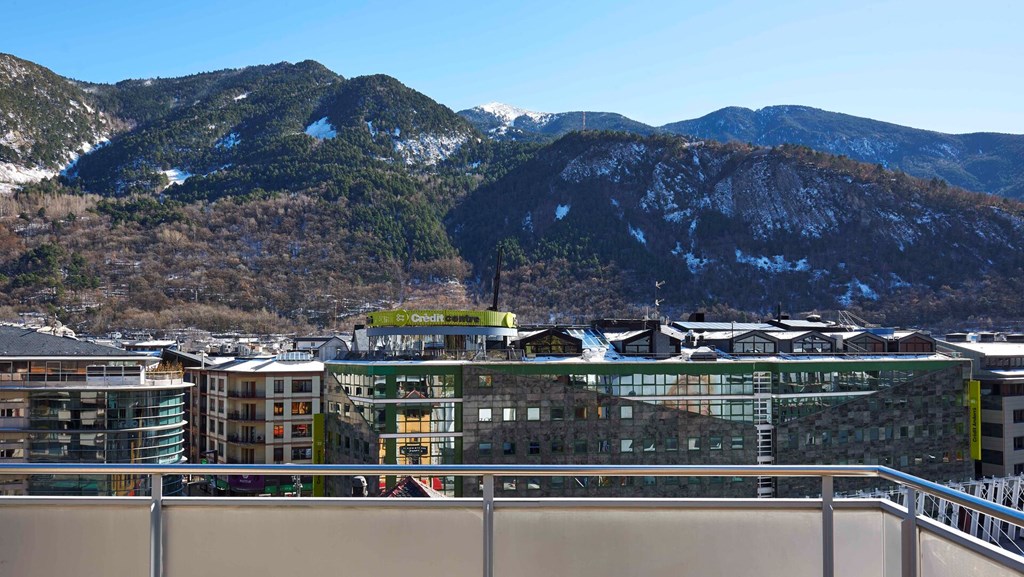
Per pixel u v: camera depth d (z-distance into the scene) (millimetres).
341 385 69812
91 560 7047
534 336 74812
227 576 7035
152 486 7070
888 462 74625
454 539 7047
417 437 64875
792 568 6992
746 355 78750
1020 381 87500
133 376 69188
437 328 72250
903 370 75812
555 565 6984
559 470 6965
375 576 7035
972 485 72625
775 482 70875
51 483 37656
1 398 65500
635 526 7023
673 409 68750
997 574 5812
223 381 93062
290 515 7090
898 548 6719
